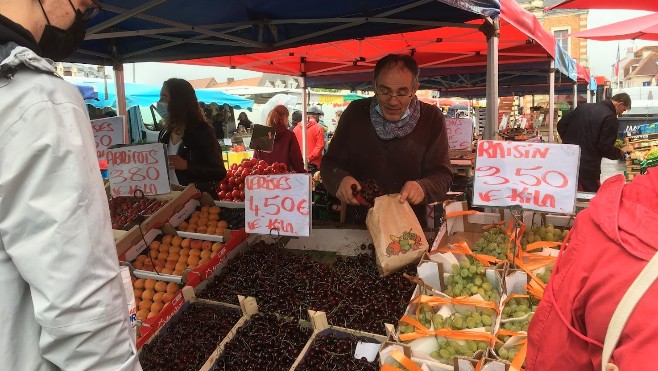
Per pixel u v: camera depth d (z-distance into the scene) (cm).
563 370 94
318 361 194
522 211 212
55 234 95
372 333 200
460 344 163
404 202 235
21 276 101
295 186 224
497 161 205
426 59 745
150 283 250
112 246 108
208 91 1239
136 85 1078
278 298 228
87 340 100
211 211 308
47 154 95
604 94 1703
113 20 302
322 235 273
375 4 357
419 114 287
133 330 143
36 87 98
